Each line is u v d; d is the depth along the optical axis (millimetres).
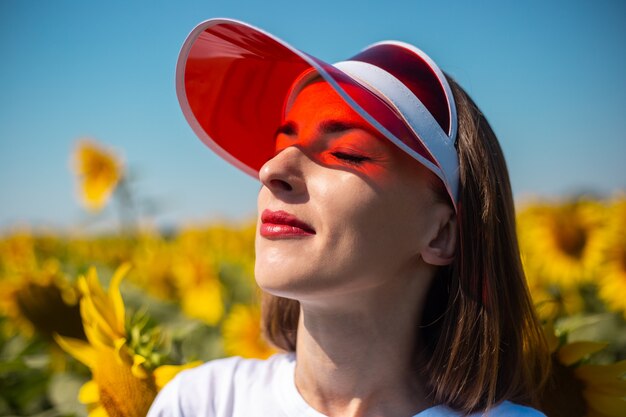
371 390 1478
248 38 1582
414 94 1491
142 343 1877
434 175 1479
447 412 1461
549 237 3596
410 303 1495
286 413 1523
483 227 1513
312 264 1370
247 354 2756
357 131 1415
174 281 3828
